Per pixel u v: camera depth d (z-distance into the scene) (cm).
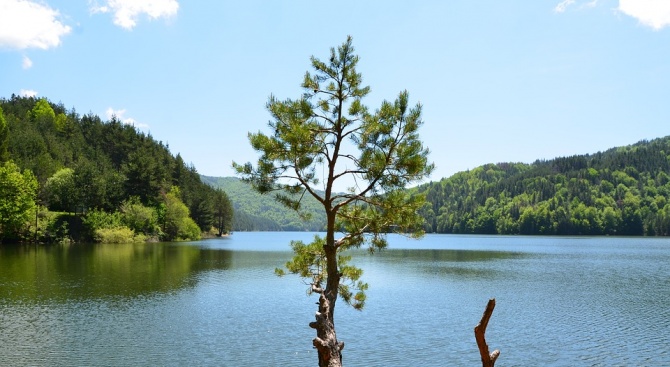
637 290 4516
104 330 2781
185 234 14150
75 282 4603
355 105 1344
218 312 3325
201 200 16288
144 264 6394
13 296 3816
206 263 6825
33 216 9850
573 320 3178
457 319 3180
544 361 2328
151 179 13150
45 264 6022
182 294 4056
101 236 10800
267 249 10662
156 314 3234
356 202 1464
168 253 8531
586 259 8169
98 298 3794
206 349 2425
